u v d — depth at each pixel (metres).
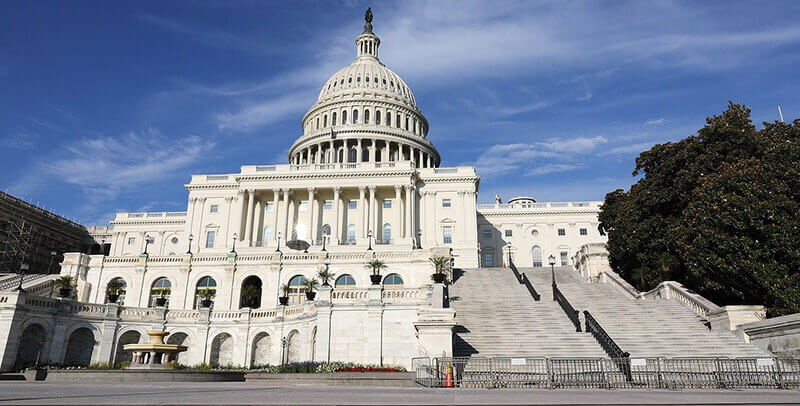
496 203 84.44
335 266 42.06
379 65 112.00
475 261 68.56
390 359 25.77
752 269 25.45
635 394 11.84
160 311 32.66
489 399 9.84
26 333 27.98
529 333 23.56
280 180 71.50
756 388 15.44
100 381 19.67
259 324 32.06
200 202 73.25
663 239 33.03
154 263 42.28
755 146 30.48
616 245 38.12
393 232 71.31
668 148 36.41
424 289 26.86
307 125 105.38
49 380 20.33
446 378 16.58
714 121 33.38
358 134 91.31
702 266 28.16
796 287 24.41
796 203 26.25
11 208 69.94
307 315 28.58
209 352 32.19
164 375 19.80
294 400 9.02
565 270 44.75
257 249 58.84
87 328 30.16
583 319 25.88
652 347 21.66
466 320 25.69
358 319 26.42
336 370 22.95
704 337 22.94
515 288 35.38
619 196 42.34
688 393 12.39
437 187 73.12
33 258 72.06
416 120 104.44
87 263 42.28
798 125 31.75
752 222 26.05
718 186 28.09
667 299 29.22
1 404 7.47
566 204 82.44
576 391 13.32
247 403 8.18
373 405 8.09
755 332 21.75
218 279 41.81
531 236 80.12
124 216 85.31
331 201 73.31
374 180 71.12
